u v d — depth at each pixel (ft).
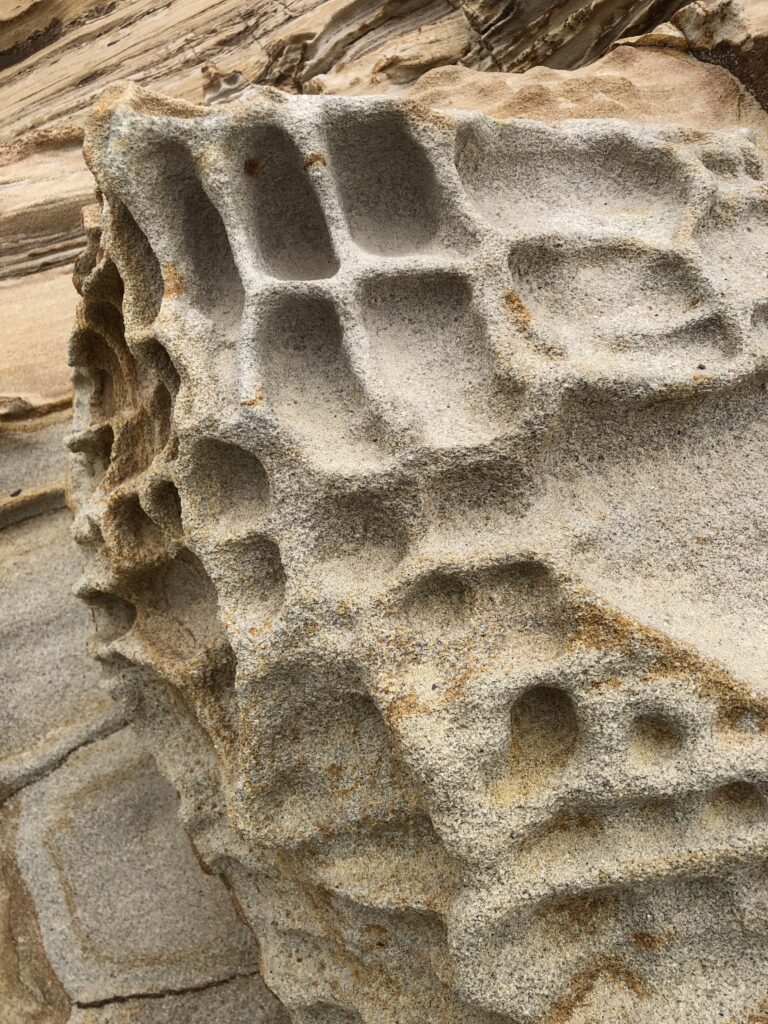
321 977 1.97
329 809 1.77
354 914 1.84
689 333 1.77
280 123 1.79
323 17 4.02
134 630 2.30
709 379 1.70
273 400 1.72
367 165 1.91
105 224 2.00
